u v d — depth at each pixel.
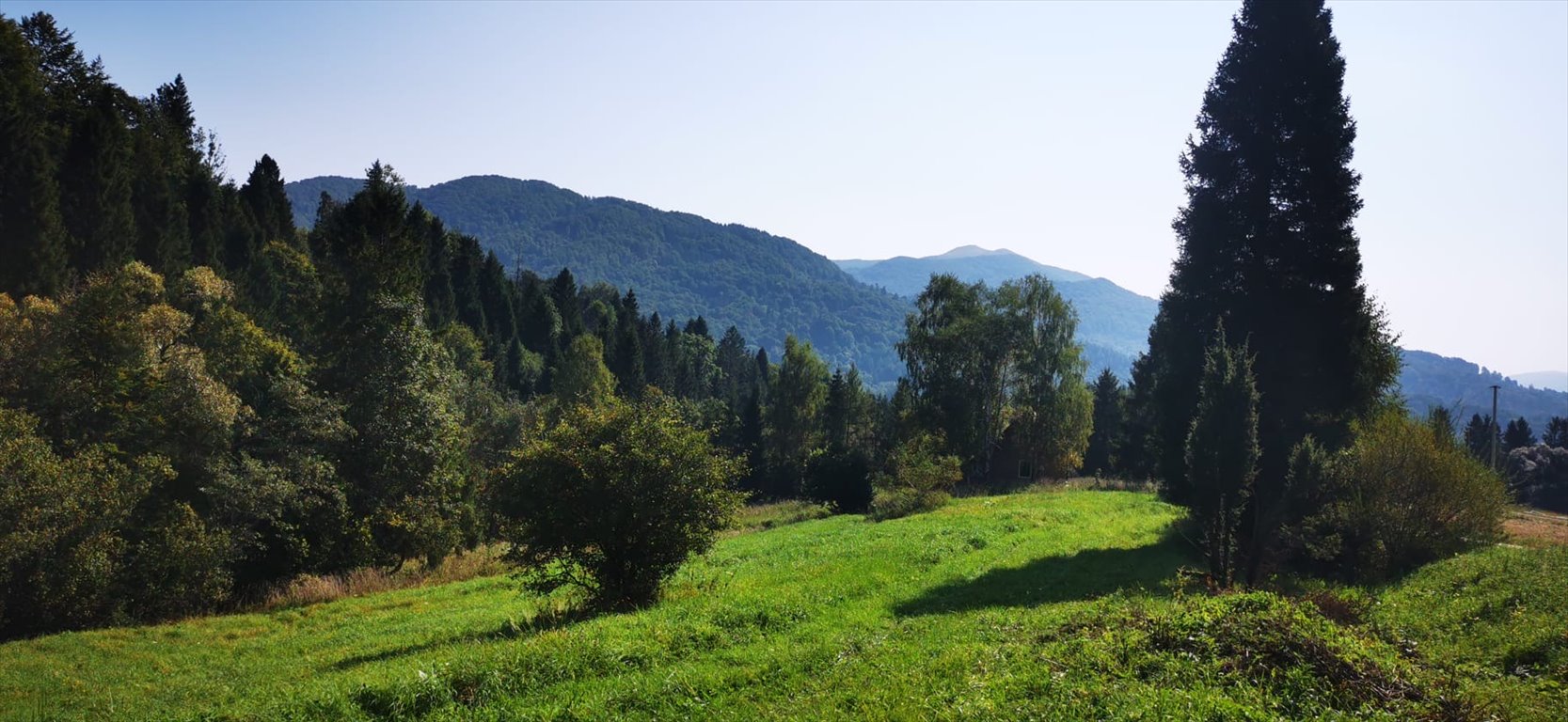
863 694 9.18
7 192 38.62
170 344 30.38
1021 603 15.95
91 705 14.23
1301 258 24.58
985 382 65.19
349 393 35.03
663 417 17.84
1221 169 26.14
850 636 12.64
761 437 83.06
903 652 11.19
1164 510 33.44
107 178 46.56
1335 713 7.80
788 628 13.33
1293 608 10.40
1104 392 84.06
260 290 55.25
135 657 18.45
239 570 28.50
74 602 22.23
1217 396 18.31
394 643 17.48
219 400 29.05
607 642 11.55
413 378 36.12
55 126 49.03
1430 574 17.03
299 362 35.78
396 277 37.34
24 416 23.28
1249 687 8.34
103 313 28.48
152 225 50.78
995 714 8.16
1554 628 11.18
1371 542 19.92
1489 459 49.94
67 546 22.25
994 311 65.56
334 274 37.47
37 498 21.70
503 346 90.06
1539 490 52.88
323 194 80.88
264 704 10.61
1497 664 10.50
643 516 16.75
